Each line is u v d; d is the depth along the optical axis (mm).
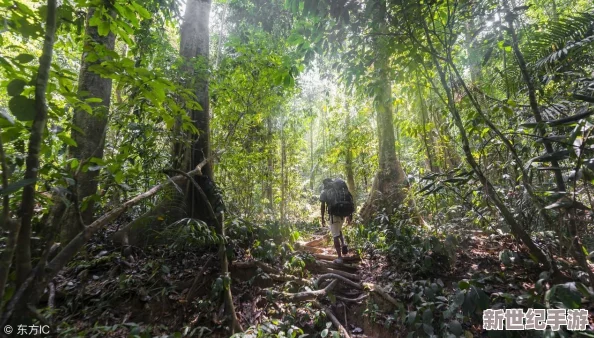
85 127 3322
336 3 2666
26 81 1211
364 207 6461
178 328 2939
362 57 3314
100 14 1729
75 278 3242
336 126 8961
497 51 3404
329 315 3301
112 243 3766
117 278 3217
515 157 2572
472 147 3629
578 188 2814
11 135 1205
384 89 3656
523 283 3061
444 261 3719
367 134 8422
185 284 3357
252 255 3885
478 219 3939
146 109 2514
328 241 5832
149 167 3426
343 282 3863
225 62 4285
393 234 4406
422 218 4883
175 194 3916
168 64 3941
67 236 3137
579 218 2965
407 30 2852
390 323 3074
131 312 2971
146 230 3875
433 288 2936
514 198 3580
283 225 4746
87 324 2740
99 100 1598
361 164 8820
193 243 3725
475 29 3084
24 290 1052
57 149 2443
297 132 7848
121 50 6430
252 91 4375
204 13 4812
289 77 3109
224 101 4578
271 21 6793
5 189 939
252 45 4324
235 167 5035
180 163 4078
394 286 3477
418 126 4379
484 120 2674
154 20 4816
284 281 3734
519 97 3326
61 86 1502
